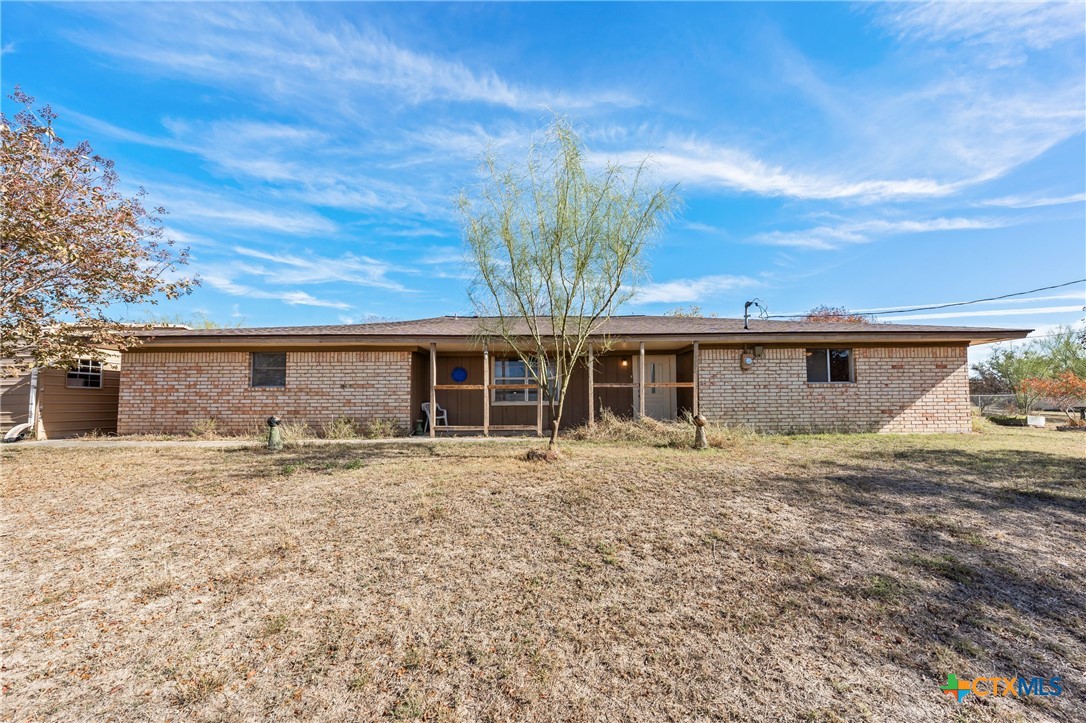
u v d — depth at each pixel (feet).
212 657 8.41
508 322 28.02
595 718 6.82
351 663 8.23
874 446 30.94
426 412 44.11
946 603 10.19
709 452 28.48
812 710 6.94
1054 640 8.81
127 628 9.41
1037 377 60.95
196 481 21.54
